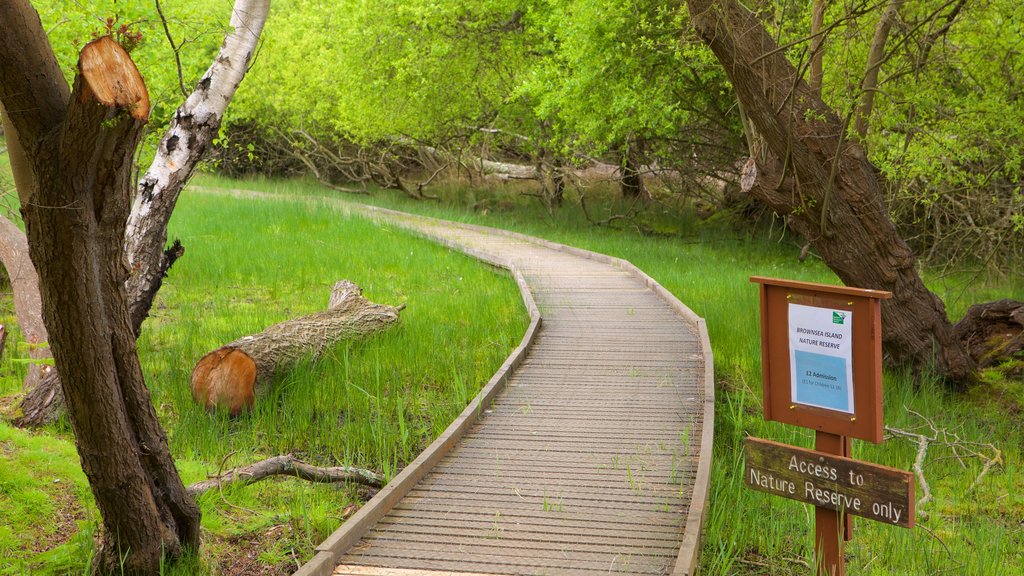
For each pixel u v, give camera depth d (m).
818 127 8.96
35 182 3.78
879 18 10.36
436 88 22.41
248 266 14.60
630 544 4.84
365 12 22.34
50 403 7.08
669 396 7.85
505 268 15.04
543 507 5.38
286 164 35.00
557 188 25.48
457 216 23.97
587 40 16.48
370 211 23.72
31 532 5.25
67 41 9.68
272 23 29.72
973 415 9.02
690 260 17.50
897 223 14.73
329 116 28.27
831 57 10.36
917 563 5.57
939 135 11.48
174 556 4.84
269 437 7.53
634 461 6.21
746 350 10.28
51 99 3.71
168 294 12.66
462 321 11.49
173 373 8.52
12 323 10.34
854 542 5.99
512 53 22.05
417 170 32.72
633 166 22.92
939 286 15.14
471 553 4.74
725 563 4.95
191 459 6.77
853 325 4.06
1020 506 6.84
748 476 4.39
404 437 6.90
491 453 6.40
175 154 7.47
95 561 4.77
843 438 4.24
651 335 10.27
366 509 5.11
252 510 6.01
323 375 8.78
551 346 9.78
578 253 17.11
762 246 19.70
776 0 10.91
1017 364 9.84
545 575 4.46
